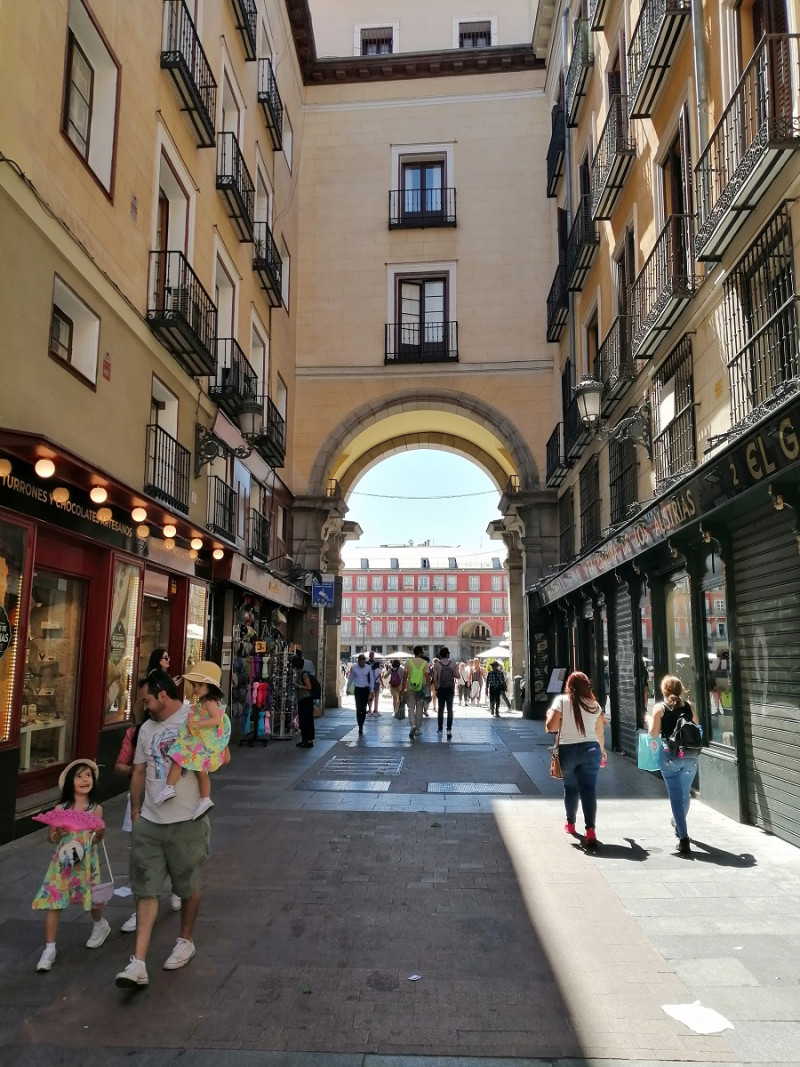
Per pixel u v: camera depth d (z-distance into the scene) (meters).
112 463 9.15
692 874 5.96
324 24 25.58
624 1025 3.68
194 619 12.29
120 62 9.38
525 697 20.97
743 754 7.64
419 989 4.04
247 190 15.34
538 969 4.28
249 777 10.49
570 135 17.94
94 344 8.66
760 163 6.60
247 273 16.17
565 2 18.34
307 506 21.55
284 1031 3.62
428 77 23.30
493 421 21.56
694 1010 3.81
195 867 4.36
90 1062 3.36
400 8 25.48
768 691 7.13
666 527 9.06
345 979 4.16
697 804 8.59
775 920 5.00
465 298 22.19
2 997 3.96
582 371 17.03
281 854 6.57
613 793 9.30
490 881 5.82
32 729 7.79
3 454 6.48
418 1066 3.35
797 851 6.52
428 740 15.20
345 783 9.98
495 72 23.12
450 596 81.38
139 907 4.12
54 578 8.25
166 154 11.17
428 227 22.53
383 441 25.66
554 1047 3.49
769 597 7.11
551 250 22.08
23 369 7.08
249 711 14.69
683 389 9.57
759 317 7.38
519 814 8.11
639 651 11.80
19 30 6.96
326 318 22.39
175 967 4.26
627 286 12.73
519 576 25.78
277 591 17.53
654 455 10.84
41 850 6.63
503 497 23.19
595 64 15.22
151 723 4.50
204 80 12.48
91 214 8.57
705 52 8.80
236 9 14.84
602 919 5.03
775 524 7.00
